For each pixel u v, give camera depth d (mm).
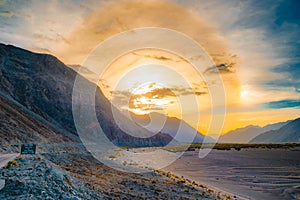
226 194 24203
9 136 44438
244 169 43625
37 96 104875
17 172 15336
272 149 86938
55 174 14953
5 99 73938
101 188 18219
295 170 41625
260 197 24219
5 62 112875
